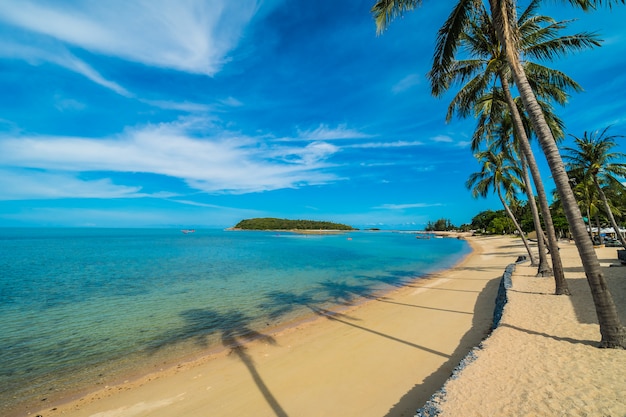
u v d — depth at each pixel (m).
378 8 8.32
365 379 6.38
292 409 5.47
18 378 7.07
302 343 8.80
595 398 4.22
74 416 5.60
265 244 64.94
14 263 29.69
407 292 15.38
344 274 22.39
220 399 5.97
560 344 6.20
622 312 7.95
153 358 8.09
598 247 29.66
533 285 12.38
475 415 4.03
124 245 60.50
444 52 8.48
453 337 8.51
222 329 10.34
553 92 13.95
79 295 15.56
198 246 57.94
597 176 22.58
